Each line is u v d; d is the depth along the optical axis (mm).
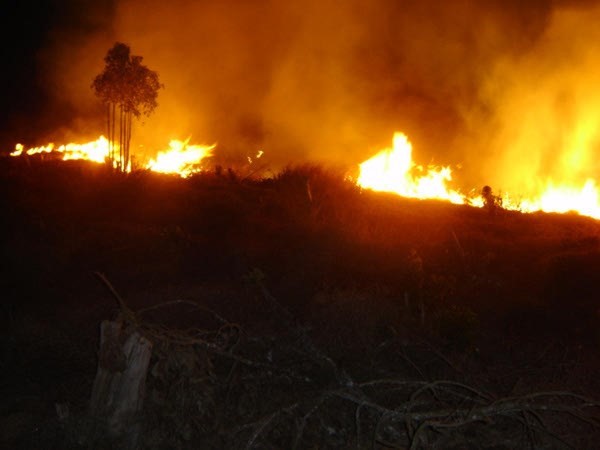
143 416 4363
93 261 8523
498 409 4371
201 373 4668
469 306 7363
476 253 9891
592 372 5695
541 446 4426
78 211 11406
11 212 10719
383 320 6270
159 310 6586
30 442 4273
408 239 10148
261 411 4562
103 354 4277
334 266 7914
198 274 8219
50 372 5344
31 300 7371
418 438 4270
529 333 6926
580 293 8477
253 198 12578
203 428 4395
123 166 15734
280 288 7312
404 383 4738
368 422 4578
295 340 5562
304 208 11148
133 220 10930
